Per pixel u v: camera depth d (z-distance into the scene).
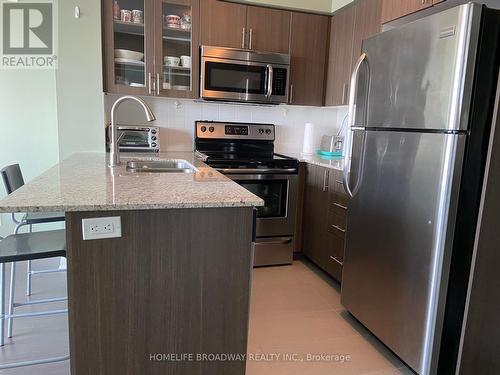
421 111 1.68
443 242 1.60
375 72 1.98
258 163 3.04
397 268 1.85
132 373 1.39
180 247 1.37
